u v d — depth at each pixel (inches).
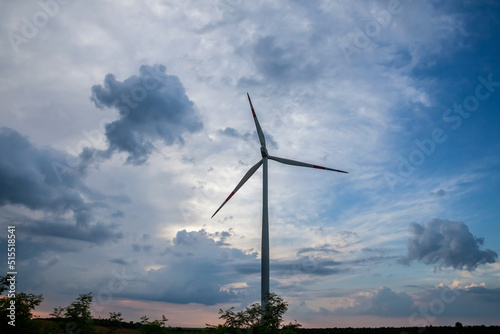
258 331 1207.6
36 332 1089.4
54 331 1103.0
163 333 1210.6
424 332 1362.0
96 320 1202.0
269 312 1253.7
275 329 1222.3
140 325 1229.1
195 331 1275.8
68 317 1138.0
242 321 1232.8
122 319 1200.2
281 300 1286.9
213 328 1242.0
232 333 1216.8
